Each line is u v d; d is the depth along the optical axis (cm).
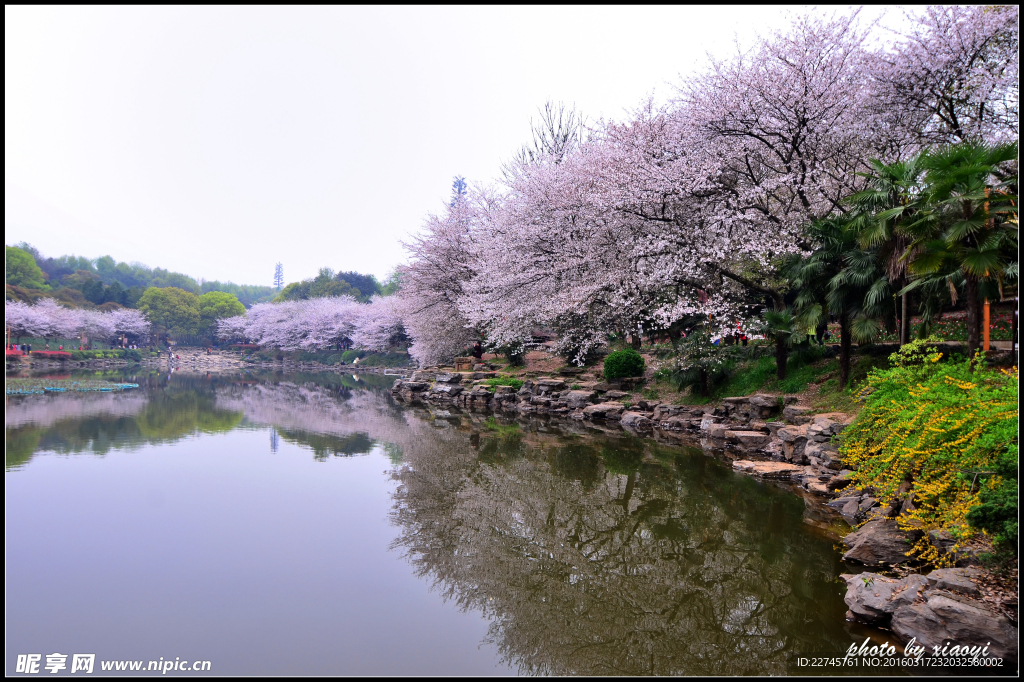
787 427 1305
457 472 1278
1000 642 466
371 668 512
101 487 1148
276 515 969
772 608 607
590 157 2061
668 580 689
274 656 533
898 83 1528
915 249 1039
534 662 519
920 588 545
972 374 796
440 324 3344
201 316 10631
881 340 1518
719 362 1708
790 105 1527
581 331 2289
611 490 1110
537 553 791
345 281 9738
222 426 2009
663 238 1744
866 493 910
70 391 3344
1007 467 552
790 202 1650
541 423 2066
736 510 955
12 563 762
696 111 1650
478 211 3136
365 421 2161
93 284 9938
